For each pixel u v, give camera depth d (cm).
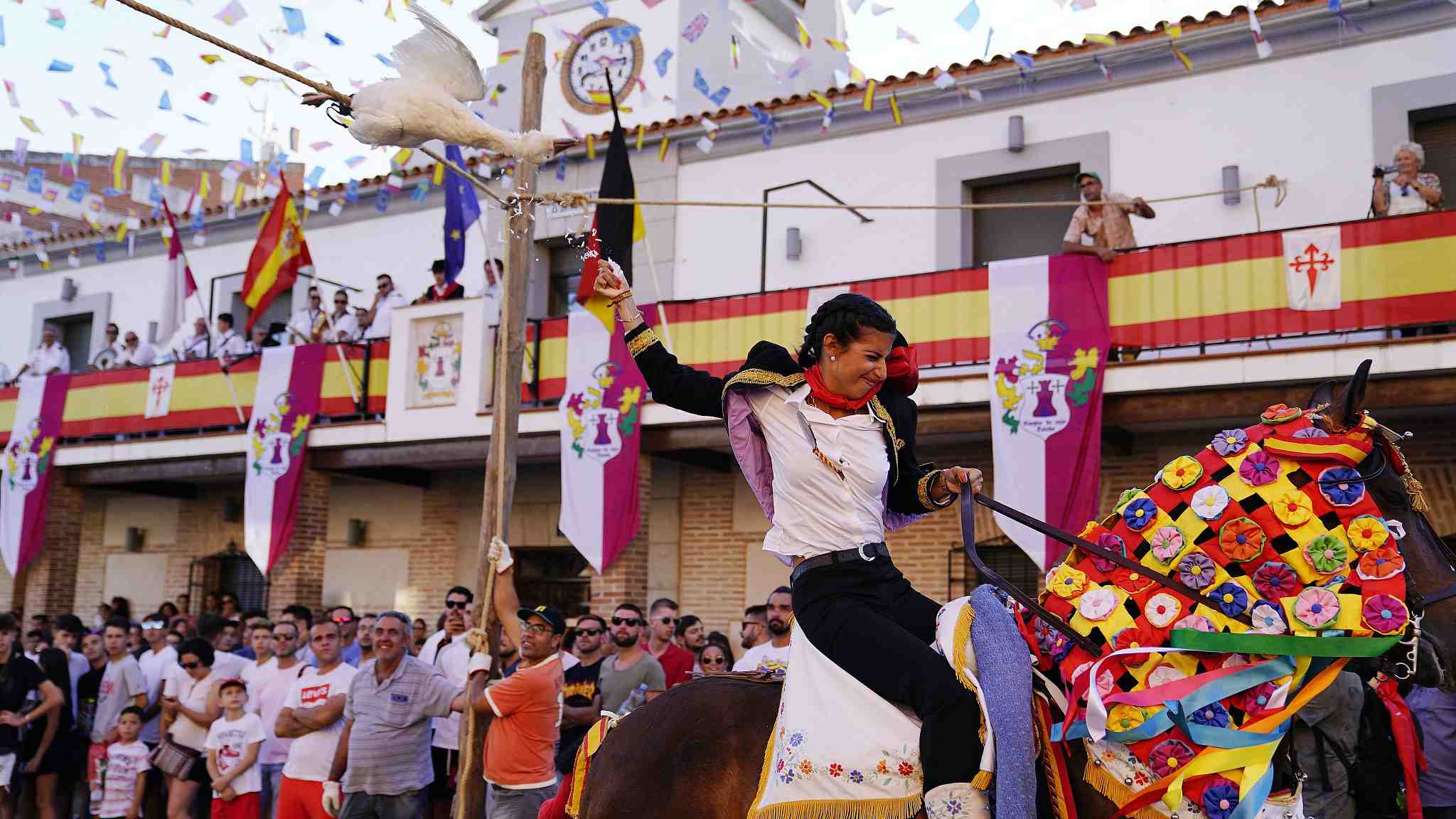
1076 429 1049
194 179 2084
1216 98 1208
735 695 390
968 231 1321
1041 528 356
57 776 1054
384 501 1641
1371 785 530
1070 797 326
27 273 2036
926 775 326
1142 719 317
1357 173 1137
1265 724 311
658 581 1428
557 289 1576
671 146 1489
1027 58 1041
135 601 1812
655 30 1728
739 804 371
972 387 1114
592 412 1271
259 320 1816
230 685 922
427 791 912
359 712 773
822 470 356
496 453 658
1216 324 1023
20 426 1698
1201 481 337
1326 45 1162
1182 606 326
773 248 1412
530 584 1537
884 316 354
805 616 357
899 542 1308
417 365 1422
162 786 1059
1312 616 310
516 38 1802
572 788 419
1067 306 1077
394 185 1477
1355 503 319
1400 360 948
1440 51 1117
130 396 1623
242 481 1750
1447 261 950
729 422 374
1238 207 1178
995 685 323
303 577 1450
